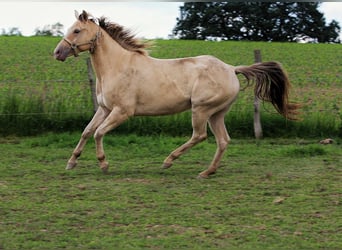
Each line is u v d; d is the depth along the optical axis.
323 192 7.68
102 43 8.59
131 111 8.60
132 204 6.98
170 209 6.77
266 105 13.16
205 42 41.75
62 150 10.60
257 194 7.56
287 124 12.20
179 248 5.51
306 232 5.99
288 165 9.52
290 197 7.39
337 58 30.62
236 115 12.27
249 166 9.47
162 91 8.55
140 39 8.78
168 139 11.39
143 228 6.08
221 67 8.66
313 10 57.25
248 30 58.31
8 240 5.67
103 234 5.88
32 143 10.96
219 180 8.40
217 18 58.75
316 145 10.79
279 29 57.91
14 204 6.89
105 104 8.69
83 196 7.35
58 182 8.13
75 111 12.23
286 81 8.89
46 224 6.17
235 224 6.24
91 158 9.94
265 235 5.89
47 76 19.33
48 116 12.03
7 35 45.69
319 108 14.41
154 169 9.20
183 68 8.63
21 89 14.98
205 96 8.50
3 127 11.79
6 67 21.77
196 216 6.51
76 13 8.62
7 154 10.14
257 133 12.02
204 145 11.12
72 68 21.22
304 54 32.91
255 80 8.91
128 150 10.69
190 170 9.16
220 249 5.50
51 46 31.52
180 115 12.19
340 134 12.16
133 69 8.55
